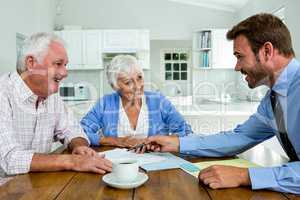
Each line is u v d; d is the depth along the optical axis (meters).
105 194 0.93
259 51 1.12
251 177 0.94
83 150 1.36
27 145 1.61
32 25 4.01
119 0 5.41
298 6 2.98
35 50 1.47
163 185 1.00
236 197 0.88
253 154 1.46
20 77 1.54
